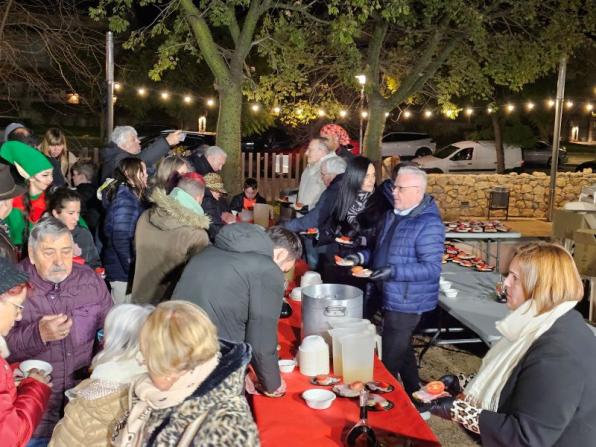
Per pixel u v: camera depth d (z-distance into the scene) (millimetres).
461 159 19109
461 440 4121
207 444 1699
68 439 2082
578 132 29062
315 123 18250
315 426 2537
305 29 12547
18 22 12836
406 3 9742
